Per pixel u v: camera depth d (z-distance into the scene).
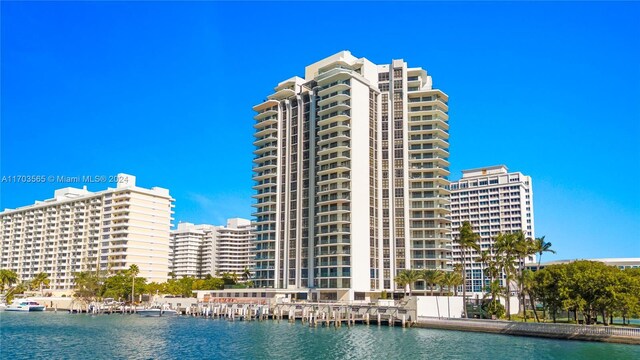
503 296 124.62
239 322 129.50
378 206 166.12
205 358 71.81
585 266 93.50
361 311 117.88
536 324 89.62
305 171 174.25
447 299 116.50
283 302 140.12
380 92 174.38
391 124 171.38
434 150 167.12
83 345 85.38
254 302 150.62
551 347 77.25
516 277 109.25
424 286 158.88
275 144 186.00
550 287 93.56
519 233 112.38
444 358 69.44
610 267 95.75
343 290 153.12
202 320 138.12
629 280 85.31
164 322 132.00
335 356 72.19
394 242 163.50
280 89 188.50
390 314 113.25
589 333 83.19
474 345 80.38
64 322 133.88
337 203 161.88
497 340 85.88
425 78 182.00
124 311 173.62
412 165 169.00
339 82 170.25
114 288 192.38
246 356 73.00
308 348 79.38
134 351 78.44
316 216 167.00
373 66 176.25
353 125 164.00
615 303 82.62
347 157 161.88
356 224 158.88
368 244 160.50
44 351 78.88
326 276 158.50
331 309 121.94
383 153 170.00
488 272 119.25
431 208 164.12
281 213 177.50
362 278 156.88
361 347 79.69
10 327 119.00
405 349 77.38
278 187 179.62
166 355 74.50
